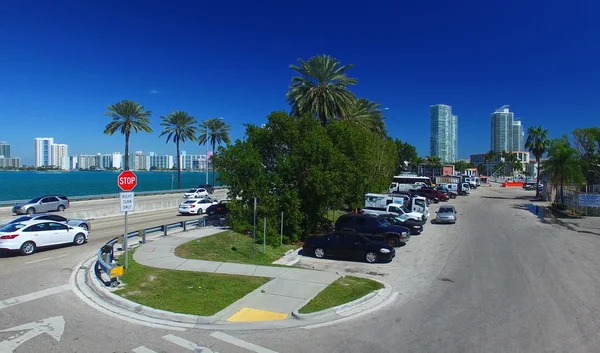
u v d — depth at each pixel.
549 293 12.21
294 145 25.02
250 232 22.84
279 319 9.44
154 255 16.02
